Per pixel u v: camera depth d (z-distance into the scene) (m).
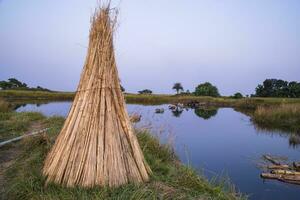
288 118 22.30
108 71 4.25
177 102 55.34
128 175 4.13
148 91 84.75
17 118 12.05
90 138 4.01
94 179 3.92
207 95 74.25
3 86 66.31
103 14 4.30
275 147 12.99
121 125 4.30
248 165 9.73
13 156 6.14
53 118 12.59
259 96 69.19
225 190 5.04
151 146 6.55
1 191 4.04
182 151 10.98
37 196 3.68
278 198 6.82
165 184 4.40
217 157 10.67
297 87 64.00
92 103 4.11
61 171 3.97
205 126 19.69
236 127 19.80
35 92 55.62
